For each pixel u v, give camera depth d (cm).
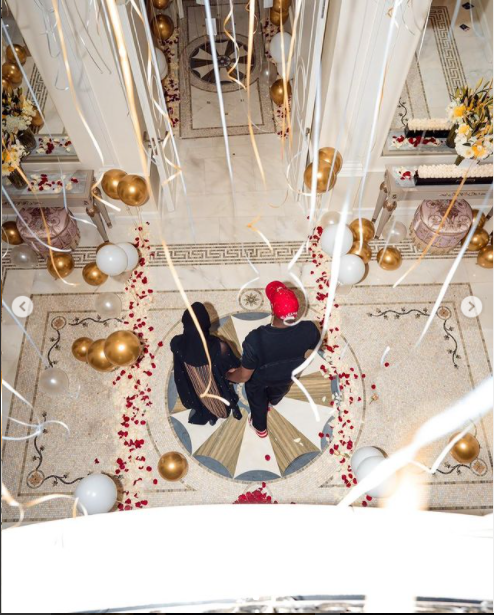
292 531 106
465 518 110
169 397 438
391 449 417
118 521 107
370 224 455
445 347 455
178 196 525
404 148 441
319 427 425
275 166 545
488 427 412
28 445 417
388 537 105
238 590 100
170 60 619
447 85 464
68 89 391
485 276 482
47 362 450
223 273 490
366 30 350
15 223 470
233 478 409
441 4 477
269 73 600
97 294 480
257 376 354
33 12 342
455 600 99
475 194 443
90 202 452
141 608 99
